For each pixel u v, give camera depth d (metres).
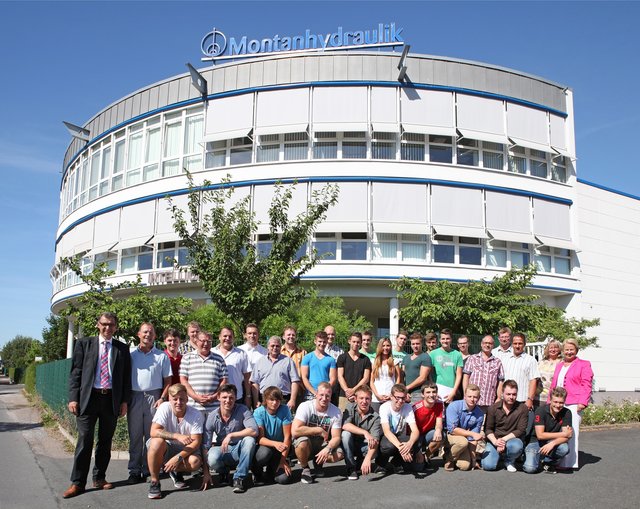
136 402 7.46
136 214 23.62
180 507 6.02
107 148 26.23
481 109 22.47
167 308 13.95
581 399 8.19
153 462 6.48
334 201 13.73
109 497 6.50
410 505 6.05
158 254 23.03
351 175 21.16
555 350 9.36
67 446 10.68
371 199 21.08
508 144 22.50
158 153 23.98
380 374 8.96
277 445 7.03
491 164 22.67
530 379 8.77
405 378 9.34
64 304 29.55
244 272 12.05
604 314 24.12
